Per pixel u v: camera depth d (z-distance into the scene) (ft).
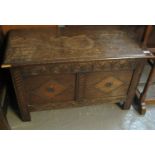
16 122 5.01
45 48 4.23
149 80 4.80
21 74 4.00
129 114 5.35
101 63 4.14
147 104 5.49
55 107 4.90
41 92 4.48
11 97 5.58
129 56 4.10
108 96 4.98
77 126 4.96
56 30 4.90
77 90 4.63
